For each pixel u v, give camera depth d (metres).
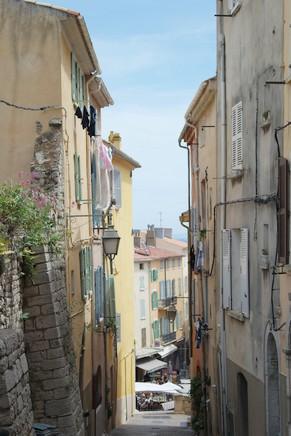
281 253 15.83
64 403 16.30
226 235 21.88
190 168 34.53
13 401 11.18
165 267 76.88
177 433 33.25
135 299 68.56
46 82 20.95
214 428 26.66
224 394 23.25
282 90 16.16
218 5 23.02
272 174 17.08
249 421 19.73
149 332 71.88
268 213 17.42
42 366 16.27
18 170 20.77
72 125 22.75
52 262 17.02
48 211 17.45
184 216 37.03
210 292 27.19
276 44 16.64
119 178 37.88
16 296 14.45
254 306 18.95
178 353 81.19
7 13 21.11
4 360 11.05
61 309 17.28
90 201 25.22
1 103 20.97
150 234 77.88
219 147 23.31
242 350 20.47
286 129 15.78
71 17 20.94
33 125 20.88
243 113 20.08
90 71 25.44
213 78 24.92
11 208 14.86
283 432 16.05
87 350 24.72
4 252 13.06
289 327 15.52
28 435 12.02
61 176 20.62
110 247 23.72
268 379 17.47
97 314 27.66
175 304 78.56
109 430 32.12
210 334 27.42
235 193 21.34
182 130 33.28
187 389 49.06
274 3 16.84
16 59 21.02
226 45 22.38
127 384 41.56
